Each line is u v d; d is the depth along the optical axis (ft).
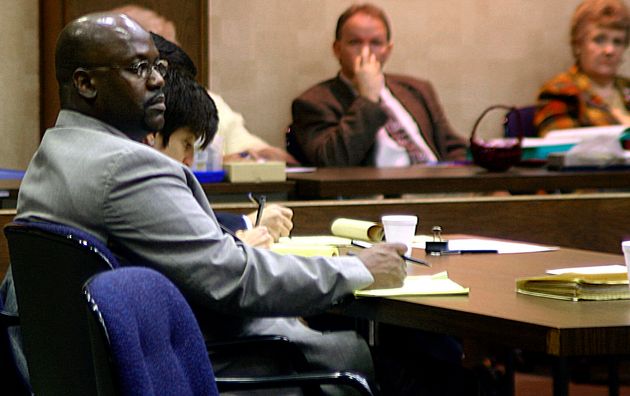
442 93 56.18
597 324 12.42
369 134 50.44
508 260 18.88
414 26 55.52
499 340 13.01
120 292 9.66
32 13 47.93
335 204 25.64
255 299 14.65
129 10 42.88
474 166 37.55
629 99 53.11
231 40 53.06
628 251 14.30
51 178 14.78
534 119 52.31
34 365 13.70
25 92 48.11
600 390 30.86
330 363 16.62
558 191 33.81
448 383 18.92
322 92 50.96
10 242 13.66
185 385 10.45
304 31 53.88
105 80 14.99
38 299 13.33
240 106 53.31
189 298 14.57
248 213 24.64
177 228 14.30
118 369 9.08
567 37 57.72
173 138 17.33
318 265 15.07
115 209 14.23
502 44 56.90
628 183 33.12
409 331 22.93
